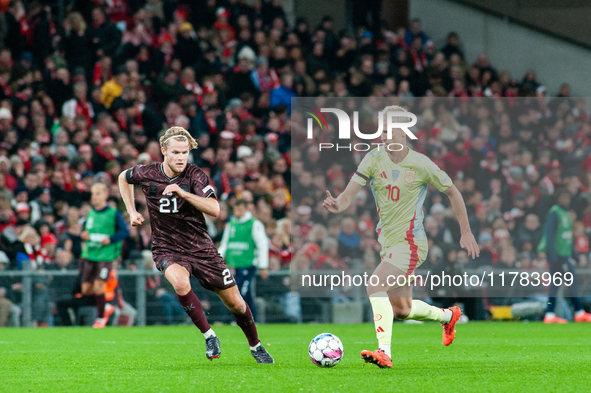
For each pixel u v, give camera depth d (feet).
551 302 163.63
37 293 147.64
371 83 222.28
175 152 67.97
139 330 135.74
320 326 150.71
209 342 69.67
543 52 268.62
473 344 103.71
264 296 162.61
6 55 186.91
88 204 160.45
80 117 177.88
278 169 191.93
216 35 222.48
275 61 221.25
